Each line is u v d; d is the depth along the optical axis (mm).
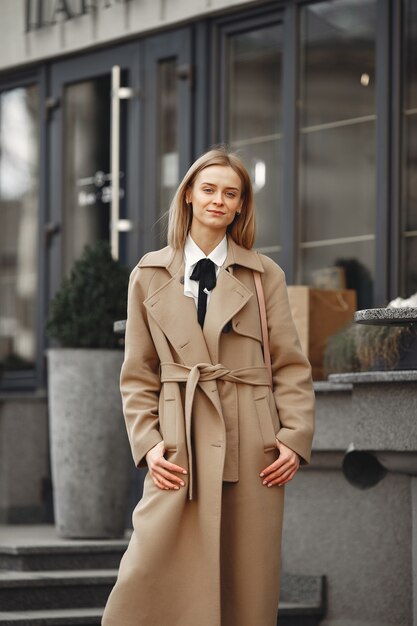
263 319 4508
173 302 4453
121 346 8219
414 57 8039
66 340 8156
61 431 8102
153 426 4406
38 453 10008
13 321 10648
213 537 4238
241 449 4336
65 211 10258
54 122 10336
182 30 9336
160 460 4312
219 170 4461
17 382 10516
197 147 9242
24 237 10633
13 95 10758
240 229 4586
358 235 8281
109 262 8320
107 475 8062
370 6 8289
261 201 8875
